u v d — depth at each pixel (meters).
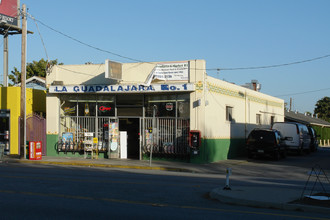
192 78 20.39
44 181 12.48
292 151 31.62
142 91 20.84
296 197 9.58
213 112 22.12
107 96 22.48
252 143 24.83
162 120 21.38
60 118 23.20
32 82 36.62
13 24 30.72
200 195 10.48
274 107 36.53
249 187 11.25
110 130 22.25
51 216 7.62
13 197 9.57
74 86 22.06
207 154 21.16
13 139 24.31
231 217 7.77
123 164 19.55
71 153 22.92
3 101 24.66
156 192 10.76
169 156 21.22
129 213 7.98
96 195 10.05
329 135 60.50
